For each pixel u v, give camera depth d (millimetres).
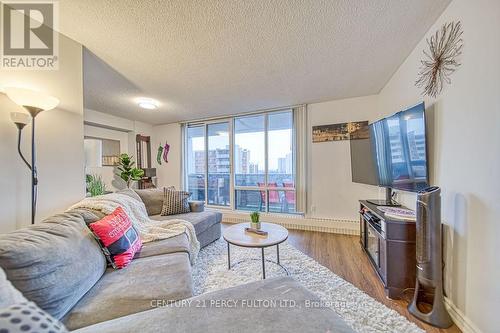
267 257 2566
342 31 1799
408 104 2225
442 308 1461
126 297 1138
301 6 1506
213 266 2326
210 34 1805
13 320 513
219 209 4680
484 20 1239
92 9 1486
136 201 2508
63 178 1757
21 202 1491
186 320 833
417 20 1681
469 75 1362
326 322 831
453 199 1520
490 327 1199
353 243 3031
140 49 2010
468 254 1369
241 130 4547
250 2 1459
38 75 1608
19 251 905
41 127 1622
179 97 3365
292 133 3955
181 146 5035
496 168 1167
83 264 1187
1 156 1403
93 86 2871
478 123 1289
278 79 2760
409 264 1731
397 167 2158
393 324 1446
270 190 4258
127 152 4816
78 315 1010
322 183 3723
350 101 3508
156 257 1643
